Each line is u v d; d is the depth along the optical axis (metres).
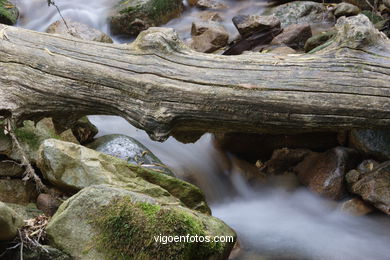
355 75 3.39
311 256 3.57
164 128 3.45
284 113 3.40
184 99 3.42
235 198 4.42
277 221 4.05
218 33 6.26
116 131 4.77
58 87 3.55
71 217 2.98
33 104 3.61
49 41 3.66
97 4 7.40
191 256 2.94
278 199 4.33
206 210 3.66
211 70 3.47
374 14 6.19
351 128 3.46
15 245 2.93
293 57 3.54
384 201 3.82
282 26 6.79
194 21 6.94
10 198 3.65
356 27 3.48
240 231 3.87
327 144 4.39
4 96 3.57
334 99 3.36
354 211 3.97
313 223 4.01
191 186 3.65
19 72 3.59
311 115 3.39
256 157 4.66
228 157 4.65
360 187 3.95
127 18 6.83
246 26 6.16
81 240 2.95
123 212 2.92
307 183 4.27
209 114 3.44
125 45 3.62
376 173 3.94
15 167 3.75
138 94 3.45
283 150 4.46
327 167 4.17
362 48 3.46
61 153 3.43
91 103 3.57
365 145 4.05
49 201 3.53
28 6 7.17
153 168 4.00
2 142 3.74
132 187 3.38
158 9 6.99
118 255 2.90
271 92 3.38
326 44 3.68
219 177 4.54
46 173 3.53
